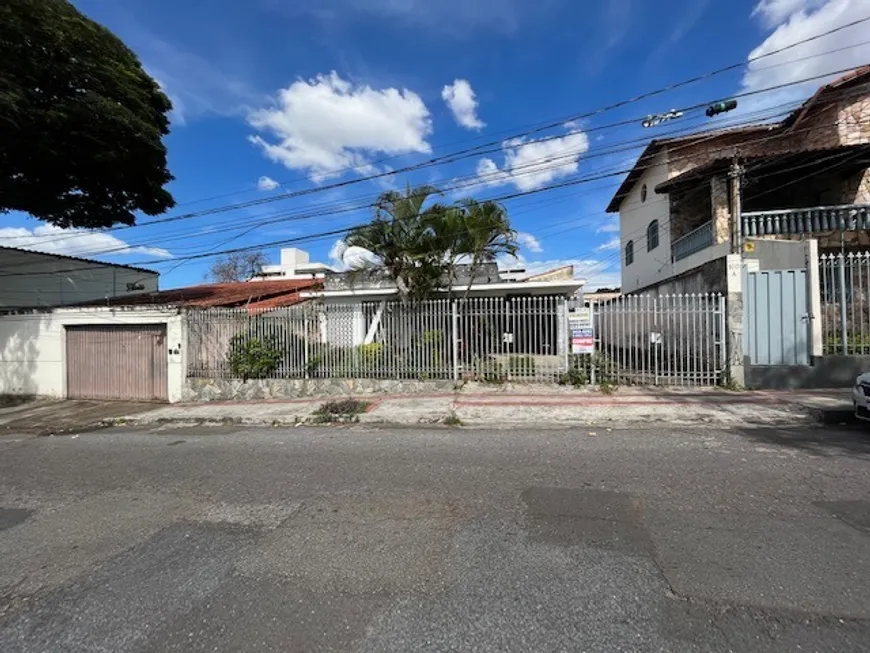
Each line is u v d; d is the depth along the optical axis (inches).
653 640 87.9
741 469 188.2
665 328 457.1
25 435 330.3
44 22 386.6
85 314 473.1
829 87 543.5
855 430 258.4
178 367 444.5
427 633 91.7
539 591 104.9
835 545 123.0
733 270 379.2
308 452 237.1
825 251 499.8
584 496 162.4
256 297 621.9
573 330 405.4
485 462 207.9
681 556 118.8
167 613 101.3
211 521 150.7
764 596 101.0
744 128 608.1
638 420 290.8
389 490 174.4
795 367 366.3
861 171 563.2
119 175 487.8
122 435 310.0
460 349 416.8
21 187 478.3
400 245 445.7
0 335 504.7
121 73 455.8
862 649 84.7
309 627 94.8
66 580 116.7
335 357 428.5
